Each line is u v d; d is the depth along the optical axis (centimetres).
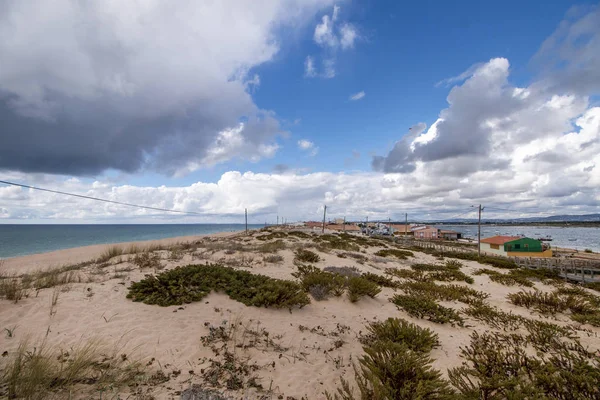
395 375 440
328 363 539
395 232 9269
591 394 434
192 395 362
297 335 643
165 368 439
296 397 416
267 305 780
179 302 705
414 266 2033
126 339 511
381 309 942
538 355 609
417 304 935
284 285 886
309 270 1296
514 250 3497
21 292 641
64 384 356
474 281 1628
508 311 1059
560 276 2266
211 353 505
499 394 446
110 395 351
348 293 1003
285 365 505
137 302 684
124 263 1094
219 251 1670
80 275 873
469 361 594
